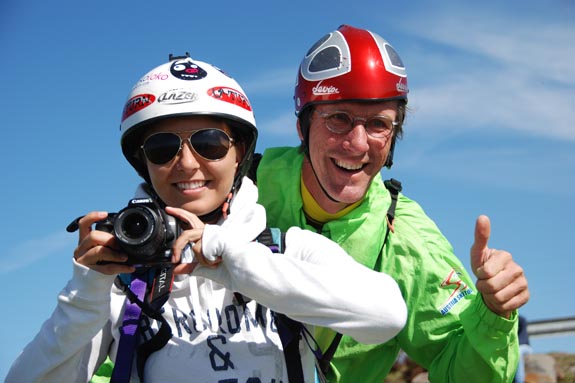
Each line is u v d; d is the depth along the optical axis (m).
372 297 1.56
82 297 1.54
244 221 1.68
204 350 1.59
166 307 1.62
